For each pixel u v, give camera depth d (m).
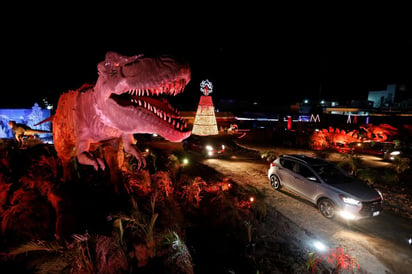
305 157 9.49
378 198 7.42
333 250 5.99
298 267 5.36
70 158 5.70
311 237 6.59
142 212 6.15
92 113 4.30
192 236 6.11
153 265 4.61
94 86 4.56
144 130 3.77
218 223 6.84
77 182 5.96
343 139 19.34
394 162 13.51
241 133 26.52
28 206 5.77
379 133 20.47
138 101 3.79
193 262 5.21
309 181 8.38
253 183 10.71
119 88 3.60
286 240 6.40
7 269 4.44
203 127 20.11
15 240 5.14
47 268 4.43
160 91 3.71
